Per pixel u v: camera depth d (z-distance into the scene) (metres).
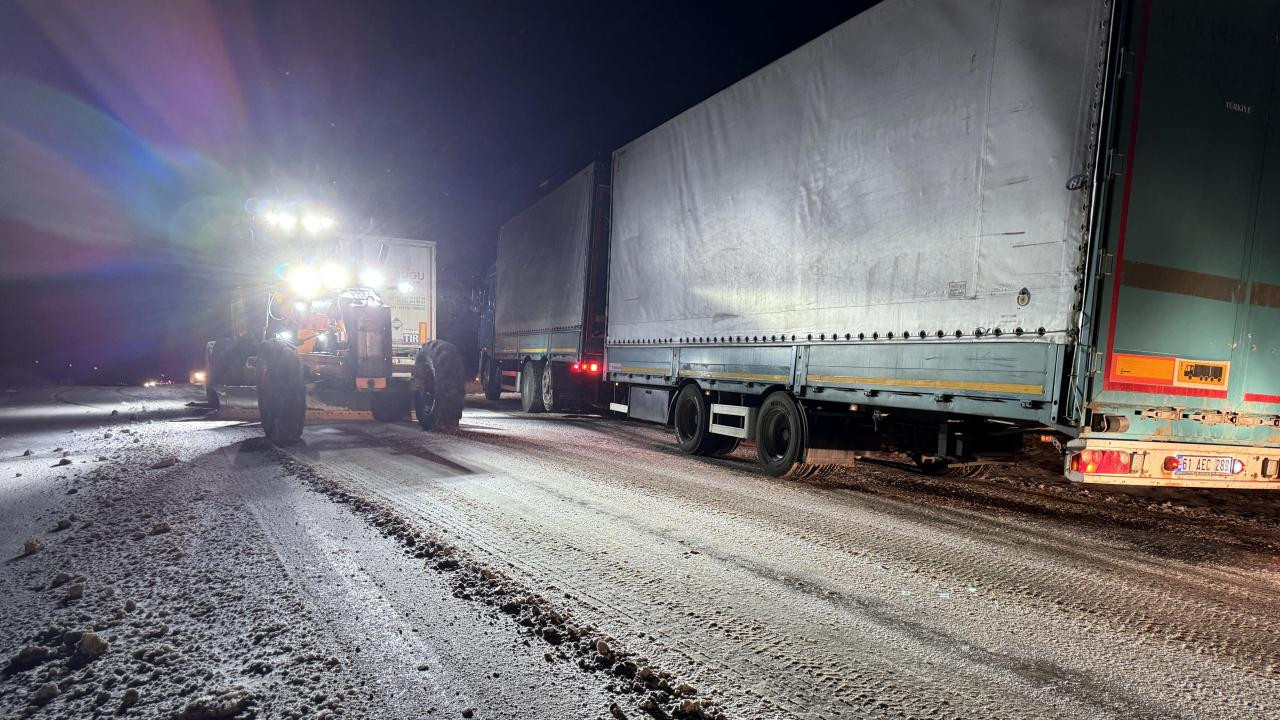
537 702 2.55
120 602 3.43
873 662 3.00
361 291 10.59
